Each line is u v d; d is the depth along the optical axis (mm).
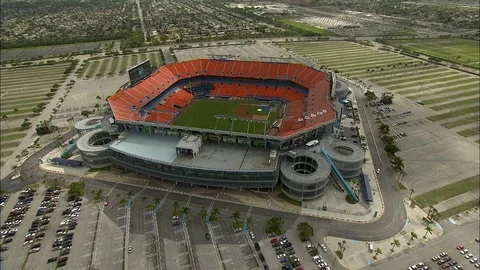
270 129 179375
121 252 113250
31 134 197750
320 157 144125
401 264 105750
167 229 122500
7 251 114625
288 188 135000
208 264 107875
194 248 114062
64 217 129500
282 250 112188
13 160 170125
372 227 120750
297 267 105500
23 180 153375
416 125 195875
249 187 139875
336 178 144750
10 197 142000
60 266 108188
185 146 148000
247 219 120875
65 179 153375
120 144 161875
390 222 122812
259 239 117000
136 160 148000
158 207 133750
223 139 162750
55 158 167375
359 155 146375
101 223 126062
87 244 116688
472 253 109188
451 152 166875
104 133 174375
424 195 136500
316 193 133375
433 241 114000
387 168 155500
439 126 194000
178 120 198000
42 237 119938
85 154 156500
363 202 133500
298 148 153750
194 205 134875
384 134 183875
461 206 129625
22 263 109875
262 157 147750
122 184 149125
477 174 148875
